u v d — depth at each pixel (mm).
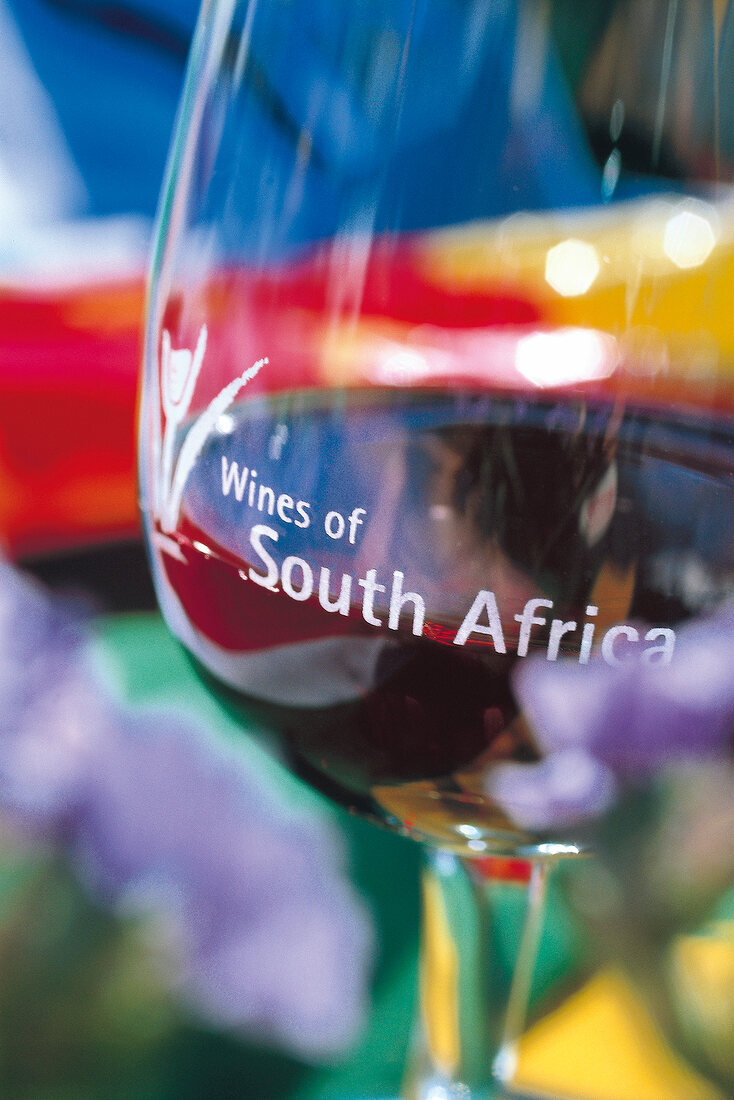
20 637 513
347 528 196
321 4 202
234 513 209
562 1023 378
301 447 205
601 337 213
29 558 591
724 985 381
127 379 631
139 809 442
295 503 202
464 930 281
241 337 212
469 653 191
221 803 457
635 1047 371
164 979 399
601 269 212
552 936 397
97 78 695
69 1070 373
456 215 212
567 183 209
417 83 203
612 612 190
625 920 384
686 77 202
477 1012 283
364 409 213
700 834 357
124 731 482
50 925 408
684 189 206
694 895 376
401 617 192
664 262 208
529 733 192
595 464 197
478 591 190
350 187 211
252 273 213
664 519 192
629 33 200
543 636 190
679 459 200
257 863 430
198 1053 383
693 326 207
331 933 424
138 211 689
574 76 202
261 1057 391
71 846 438
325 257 214
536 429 204
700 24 201
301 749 222
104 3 687
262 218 213
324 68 204
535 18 199
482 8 200
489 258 218
